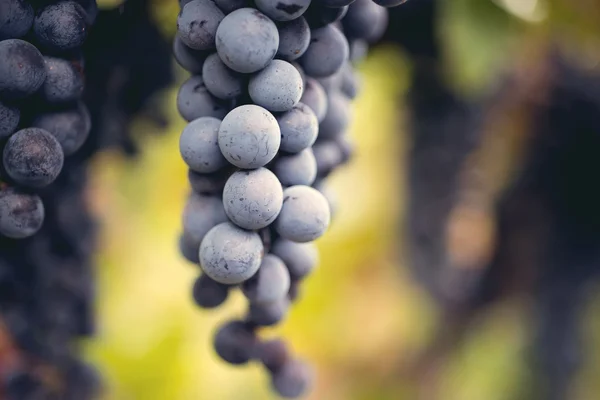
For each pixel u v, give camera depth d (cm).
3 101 31
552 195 59
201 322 80
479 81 45
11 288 38
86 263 42
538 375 68
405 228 58
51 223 38
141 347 76
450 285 62
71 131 33
